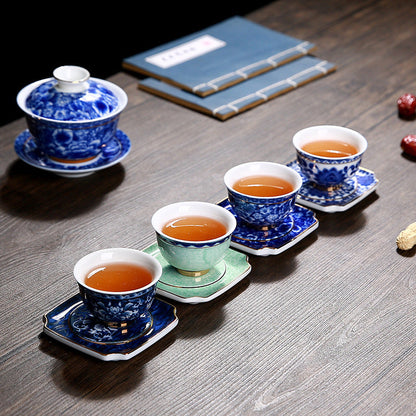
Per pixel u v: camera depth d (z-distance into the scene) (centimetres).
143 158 124
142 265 98
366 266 108
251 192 108
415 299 104
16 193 117
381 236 112
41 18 237
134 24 249
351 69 146
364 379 96
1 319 100
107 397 93
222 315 101
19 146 121
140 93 138
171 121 132
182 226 103
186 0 258
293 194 107
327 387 95
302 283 105
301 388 95
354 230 112
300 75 142
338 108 135
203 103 134
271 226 110
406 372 96
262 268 107
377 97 138
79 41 239
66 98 116
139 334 97
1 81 219
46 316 99
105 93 118
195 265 101
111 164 119
